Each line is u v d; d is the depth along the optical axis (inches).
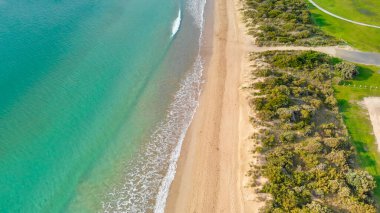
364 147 2018.9
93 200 1758.1
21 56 2539.4
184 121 2183.8
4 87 2294.5
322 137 2022.6
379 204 1724.9
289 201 1656.0
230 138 2049.7
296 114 2127.2
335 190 1728.6
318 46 2856.8
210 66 2635.3
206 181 1822.1
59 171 1882.4
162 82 2469.2
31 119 2126.0
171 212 1696.6
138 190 1804.9
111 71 2512.3
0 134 2021.4
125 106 2268.7
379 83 2501.2
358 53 2807.6
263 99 2247.8
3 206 1717.5
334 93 2377.0
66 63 2532.0
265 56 2689.5
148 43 2824.8
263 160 1878.7
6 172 1855.3
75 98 2284.7
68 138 2046.0
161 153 1991.9
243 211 1674.5
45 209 1715.1
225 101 2315.5
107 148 2012.8
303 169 1833.2
